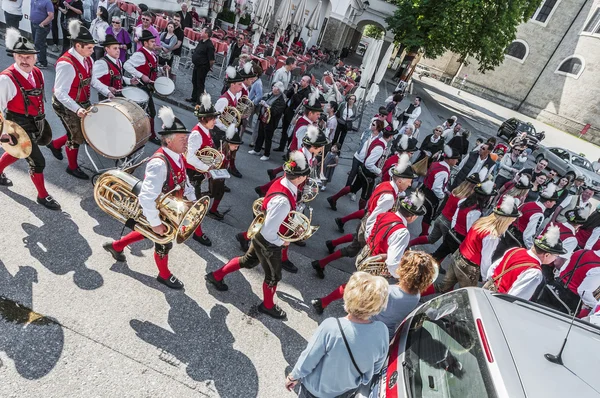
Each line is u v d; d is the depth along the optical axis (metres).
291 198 3.21
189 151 4.06
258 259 3.44
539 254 3.30
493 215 3.75
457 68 39.38
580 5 32.03
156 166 2.90
